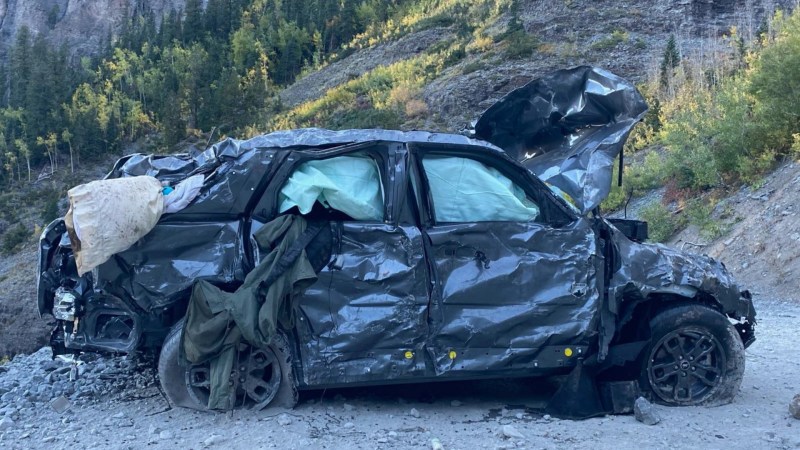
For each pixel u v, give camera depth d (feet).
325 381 17.19
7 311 36.11
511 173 18.67
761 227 50.62
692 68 110.83
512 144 22.54
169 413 17.58
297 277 16.66
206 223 17.19
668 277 18.35
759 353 26.25
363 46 300.40
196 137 283.18
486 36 208.44
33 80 387.96
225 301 16.46
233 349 16.76
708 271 18.84
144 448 15.66
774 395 20.15
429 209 18.01
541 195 18.56
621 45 170.81
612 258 18.54
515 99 21.88
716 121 62.85
